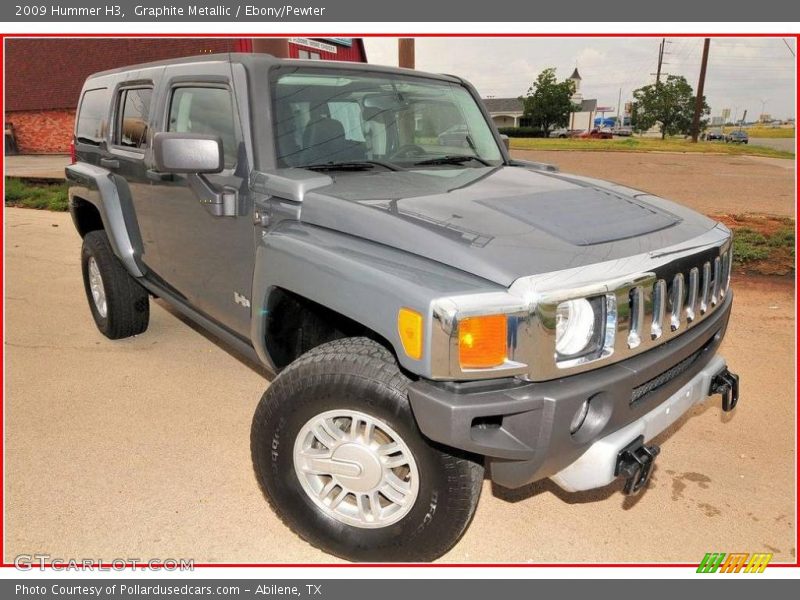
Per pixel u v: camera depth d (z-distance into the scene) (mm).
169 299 3916
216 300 3260
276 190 2617
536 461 2021
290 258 2434
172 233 3545
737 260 6984
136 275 4199
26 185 14719
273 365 2824
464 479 2154
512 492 2955
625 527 2711
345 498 2504
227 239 3010
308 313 2828
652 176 14711
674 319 2293
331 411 2275
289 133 2926
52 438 3373
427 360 1931
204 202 2945
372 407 2180
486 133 3932
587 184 3043
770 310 5457
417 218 2287
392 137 3355
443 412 1917
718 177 14602
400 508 2307
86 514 2752
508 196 2646
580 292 1970
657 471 3107
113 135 4230
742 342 4723
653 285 2172
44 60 23203
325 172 2906
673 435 3430
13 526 2668
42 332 5004
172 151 2557
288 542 2609
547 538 2645
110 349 4637
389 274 2070
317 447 2480
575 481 2207
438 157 3469
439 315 1891
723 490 2957
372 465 2283
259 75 2916
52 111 23672
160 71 3639
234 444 3332
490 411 1918
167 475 3047
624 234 2352
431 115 3570
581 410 2041
